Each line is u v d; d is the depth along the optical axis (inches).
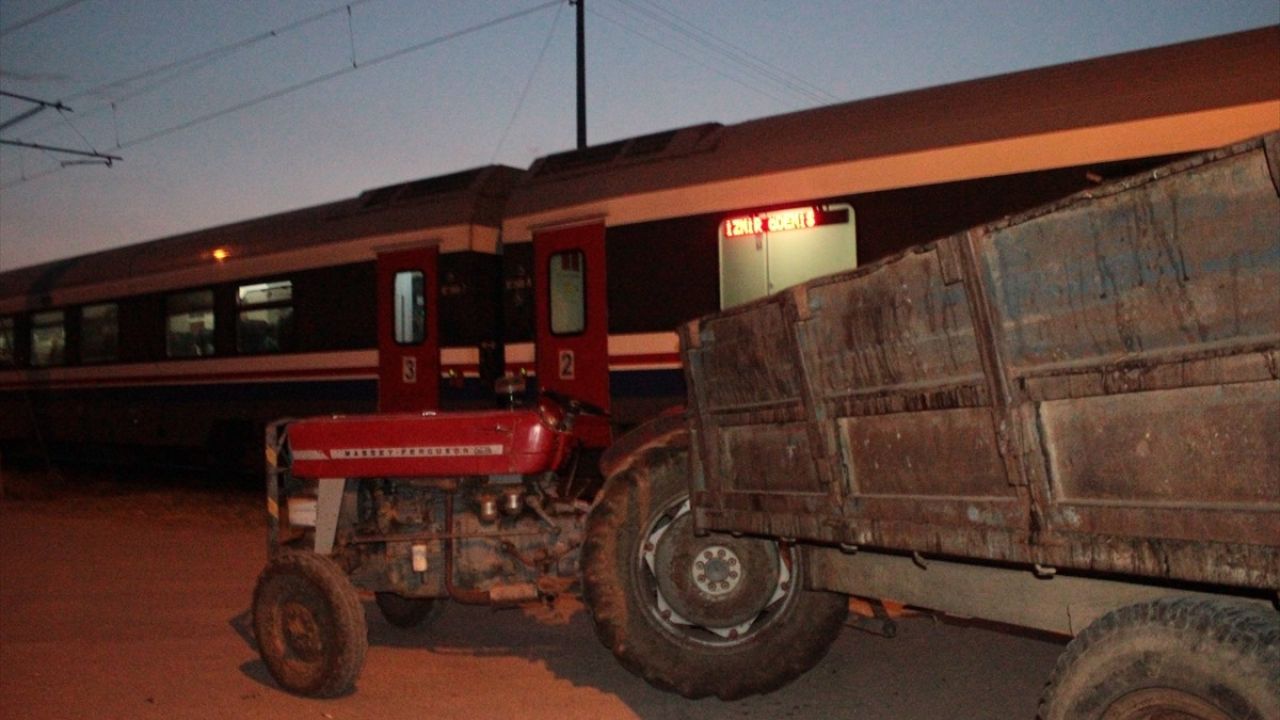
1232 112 293.0
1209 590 132.3
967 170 335.6
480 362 479.8
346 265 535.5
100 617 295.0
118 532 455.5
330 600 215.8
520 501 231.0
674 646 209.2
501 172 503.5
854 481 167.3
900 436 156.8
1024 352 134.8
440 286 491.8
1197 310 116.0
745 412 189.9
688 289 399.9
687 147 411.5
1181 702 118.0
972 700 209.2
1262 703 110.6
